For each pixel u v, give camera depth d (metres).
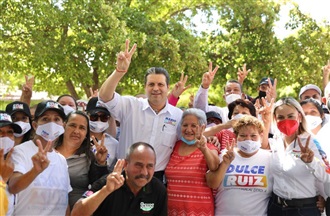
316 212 5.16
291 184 5.15
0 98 22.36
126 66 5.41
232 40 19.19
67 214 5.09
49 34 15.98
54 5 15.23
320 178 5.07
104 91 5.54
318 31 19.41
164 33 17.22
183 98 18.80
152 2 19.92
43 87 19.09
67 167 5.02
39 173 4.29
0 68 16.89
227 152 5.14
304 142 5.17
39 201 4.66
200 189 5.25
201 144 5.14
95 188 4.70
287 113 5.17
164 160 5.65
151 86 5.62
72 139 5.30
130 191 4.70
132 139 5.73
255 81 18.89
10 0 15.27
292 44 19.02
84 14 15.29
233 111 6.08
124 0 17.78
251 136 5.30
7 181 4.39
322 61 19.06
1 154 4.09
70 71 16.50
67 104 7.00
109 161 6.02
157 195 4.80
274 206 5.30
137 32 16.27
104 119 6.11
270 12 18.20
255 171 5.33
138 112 5.74
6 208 4.03
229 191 5.33
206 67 17.38
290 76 19.08
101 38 15.45
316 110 6.51
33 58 16.19
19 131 4.99
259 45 18.83
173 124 5.72
